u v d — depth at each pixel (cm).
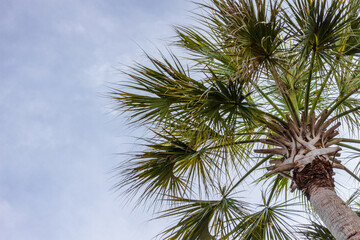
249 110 458
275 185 521
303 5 409
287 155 440
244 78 422
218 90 458
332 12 402
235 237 498
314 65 484
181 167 501
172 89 465
